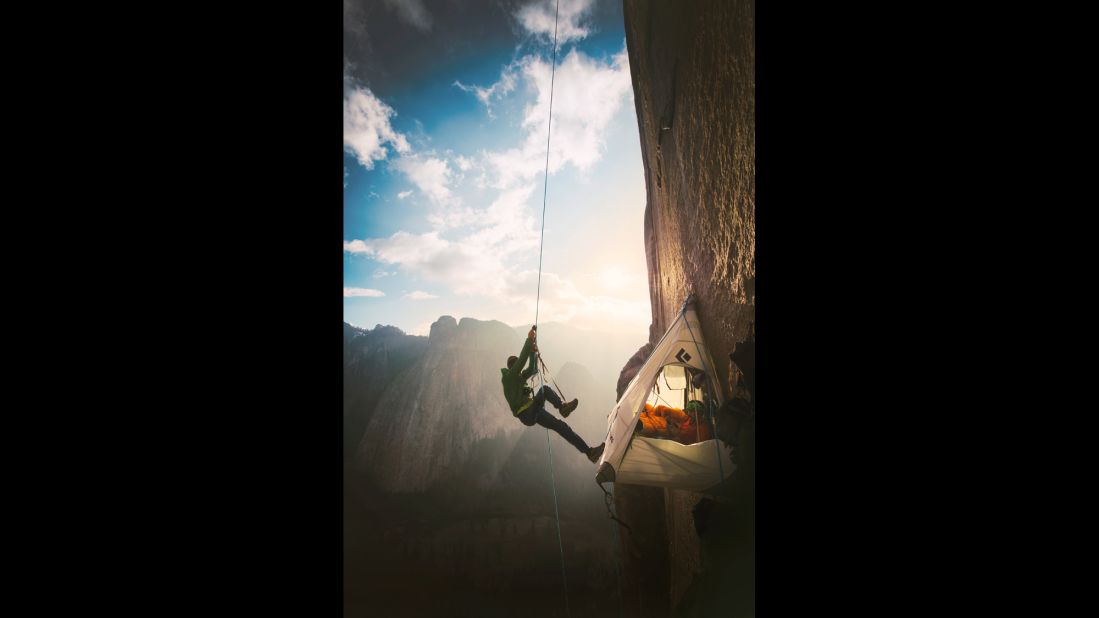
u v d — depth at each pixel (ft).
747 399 15.69
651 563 36.58
